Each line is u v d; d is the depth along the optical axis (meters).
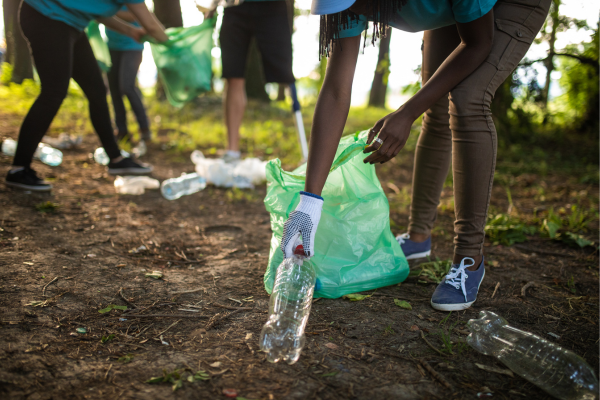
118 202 3.19
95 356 1.39
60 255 2.18
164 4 5.12
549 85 6.07
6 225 2.48
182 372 1.32
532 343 1.43
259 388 1.27
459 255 1.85
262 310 1.75
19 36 7.30
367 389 1.29
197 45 3.70
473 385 1.32
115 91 4.72
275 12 3.95
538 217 3.32
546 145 6.49
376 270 1.96
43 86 2.95
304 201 1.50
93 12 2.88
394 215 3.25
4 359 1.33
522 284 2.12
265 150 5.31
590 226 3.11
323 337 1.56
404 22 1.67
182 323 1.63
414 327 1.66
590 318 1.79
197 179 3.71
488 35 1.57
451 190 4.07
